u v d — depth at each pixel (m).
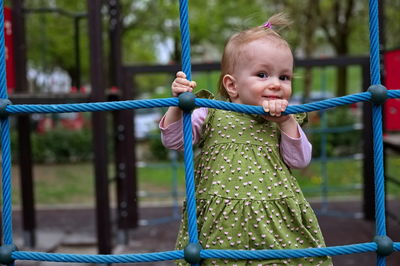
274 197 2.07
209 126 2.23
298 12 9.49
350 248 2.01
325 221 5.98
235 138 2.14
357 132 10.23
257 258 1.95
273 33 2.18
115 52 5.25
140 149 12.44
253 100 2.11
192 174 2.01
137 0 12.29
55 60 12.06
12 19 4.75
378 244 2.02
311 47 9.55
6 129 2.14
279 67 2.11
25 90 4.80
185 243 2.19
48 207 7.16
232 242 2.03
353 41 14.95
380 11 4.61
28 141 5.14
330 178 8.58
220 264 2.08
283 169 2.13
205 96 2.30
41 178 9.38
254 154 2.11
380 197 2.05
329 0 12.21
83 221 6.30
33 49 10.82
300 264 2.10
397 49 4.85
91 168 10.47
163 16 12.27
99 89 4.06
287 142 2.12
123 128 5.14
